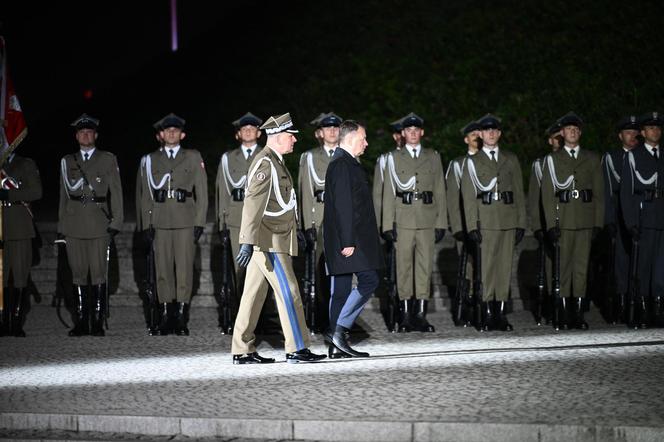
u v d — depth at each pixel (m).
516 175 40.72
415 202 39.72
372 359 32.69
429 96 68.31
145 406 26.25
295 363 32.25
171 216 40.50
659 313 39.88
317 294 40.81
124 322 43.16
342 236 32.53
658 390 26.75
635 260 39.50
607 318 42.31
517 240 40.41
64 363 33.31
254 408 25.67
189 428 24.66
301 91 76.19
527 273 47.03
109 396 27.62
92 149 41.03
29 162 41.69
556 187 40.50
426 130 64.75
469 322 41.19
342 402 26.11
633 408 24.69
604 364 30.72
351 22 85.56
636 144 42.19
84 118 40.97
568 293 41.47
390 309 39.59
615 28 72.00
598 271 45.44
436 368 30.67
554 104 60.41
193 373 30.88
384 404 25.77
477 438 23.25
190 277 40.66
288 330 32.34
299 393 27.38
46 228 48.50
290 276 32.22
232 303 42.41
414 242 39.78
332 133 39.75
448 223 43.22
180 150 41.25
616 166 42.09
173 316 40.44
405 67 74.38
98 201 40.50
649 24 71.50
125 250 47.78
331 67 78.88
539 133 58.69
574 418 23.75
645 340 35.59
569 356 32.34
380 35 81.62
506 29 75.69
